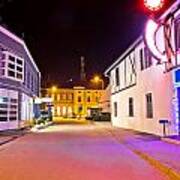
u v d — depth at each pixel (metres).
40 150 17.86
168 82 22.41
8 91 33.00
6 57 32.41
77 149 18.20
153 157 13.62
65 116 113.06
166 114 22.89
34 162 13.60
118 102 40.59
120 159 14.38
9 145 20.66
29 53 40.16
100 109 79.44
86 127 44.66
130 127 33.94
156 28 20.45
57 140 24.19
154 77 25.30
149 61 26.52
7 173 11.20
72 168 12.10
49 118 63.16
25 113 39.78
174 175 10.20
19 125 35.25
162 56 20.73
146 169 11.93
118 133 28.78
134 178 10.30
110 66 43.69
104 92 71.69
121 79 38.53
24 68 37.50
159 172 11.34
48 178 10.31
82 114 112.94
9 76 32.91
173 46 20.77
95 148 18.67
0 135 27.67
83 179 10.13
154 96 25.36
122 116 38.12
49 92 112.69
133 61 31.86
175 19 20.73
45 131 35.81
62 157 15.04
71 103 114.62
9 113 33.16
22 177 10.49
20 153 16.64
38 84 60.16
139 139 22.47
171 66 21.14
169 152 15.30
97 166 12.54
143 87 28.45
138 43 29.05
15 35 33.66
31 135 29.61
